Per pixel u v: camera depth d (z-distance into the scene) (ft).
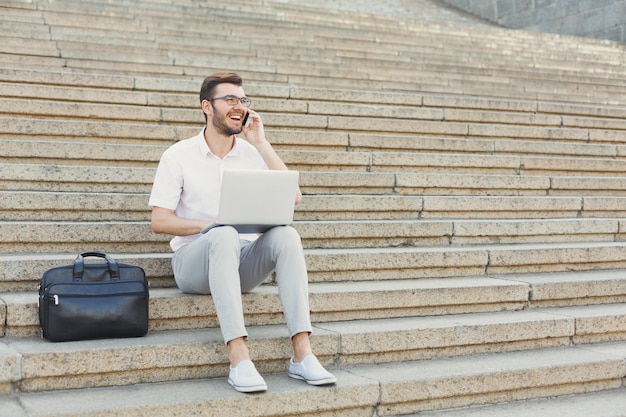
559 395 13.17
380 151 20.12
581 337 14.65
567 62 36.50
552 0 50.16
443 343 13.34
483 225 17.44
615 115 25.79
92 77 19.80
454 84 29.96
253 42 30.07
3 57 22.58
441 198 18.13
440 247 16.81
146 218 15.60
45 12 28.35
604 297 16.12
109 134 17.65
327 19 37.27
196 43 28.81
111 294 11.35
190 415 10.34
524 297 15.24
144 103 19.45
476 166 20.30
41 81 19.31
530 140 22.63
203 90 12.84
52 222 14.46
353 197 17.29
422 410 12.08
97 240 14.34
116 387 10.98
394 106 22.76
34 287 12.91
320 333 12.51
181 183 12.76
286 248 11.59
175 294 12.67
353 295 13.75
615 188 21.13
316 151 18.81
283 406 10.93
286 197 11.75
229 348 11.05
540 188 20.22
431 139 20.65
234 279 11.20
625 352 14.10
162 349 11.26
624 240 19.12
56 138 17.17
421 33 38.24
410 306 14.23
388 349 12.91
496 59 34.86
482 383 12.46
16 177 15.46
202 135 13.01
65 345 11.03
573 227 18.44
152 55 26.22
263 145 13.15
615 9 45.65
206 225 12.28
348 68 29.14
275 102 20.53
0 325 11.48
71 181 15.85
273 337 12.07
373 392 11.62
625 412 12.43
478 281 15.48
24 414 9.59
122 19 29.60
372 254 15.20
